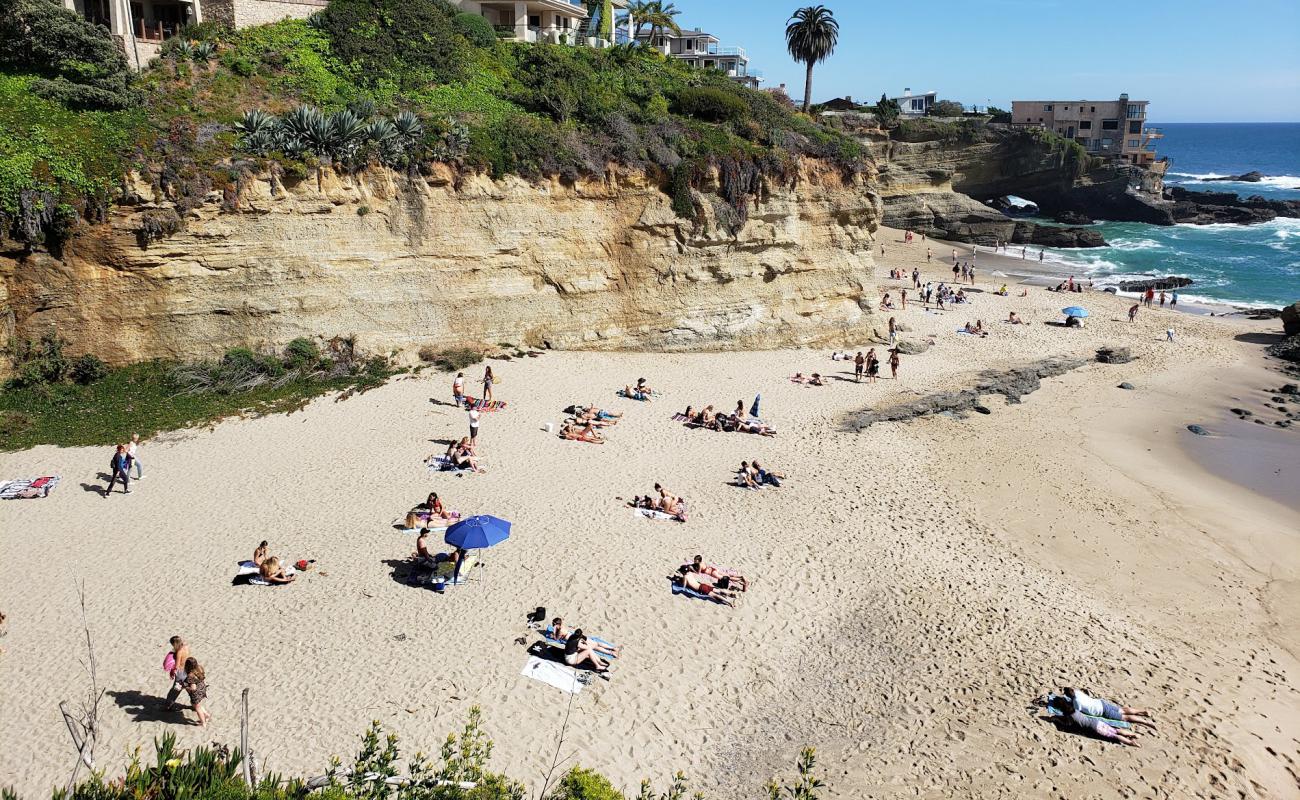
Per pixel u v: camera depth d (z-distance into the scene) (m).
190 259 29.81
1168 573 23.98
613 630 18.72
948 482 28.86
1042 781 15.52
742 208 38.91
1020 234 88.50
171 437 27.44
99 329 29.45
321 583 19.86
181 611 18.61
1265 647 20.58
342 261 32.19
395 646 17.64
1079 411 38.25
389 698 16.08
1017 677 18.45
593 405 32.41
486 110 36.72
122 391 29.22
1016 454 32.16
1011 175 99.12
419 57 38.09
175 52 34.03
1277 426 37.59
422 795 11.38
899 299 56.88
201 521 22.69
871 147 88.88
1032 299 59.75
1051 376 43.09
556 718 15.94
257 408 29.50
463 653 17.52
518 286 35.84
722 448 29.64
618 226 37.22
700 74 49.00
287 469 25.88
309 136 31.27
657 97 41.88
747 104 43.53
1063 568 23.75
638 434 30.16
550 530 22.86
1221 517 28.03
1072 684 18.36
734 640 18.89
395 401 31.02
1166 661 19.55
